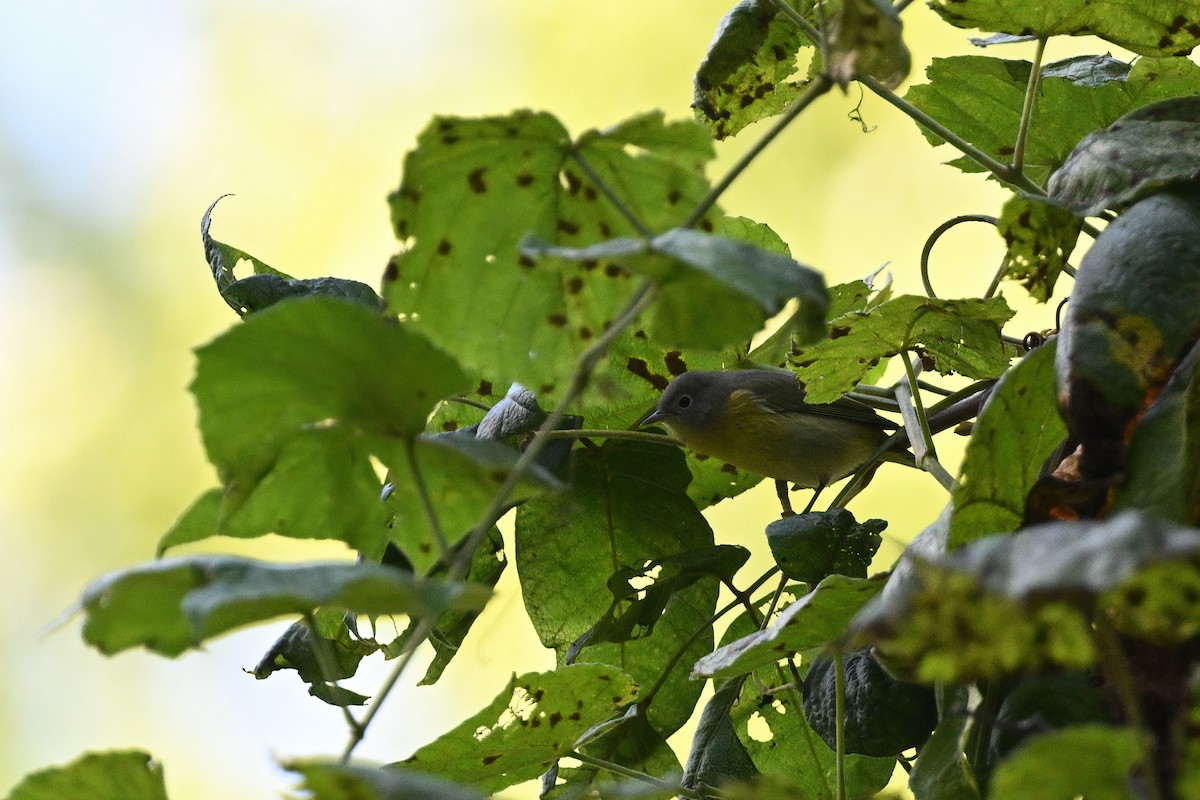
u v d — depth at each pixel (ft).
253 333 8.98
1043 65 17.12
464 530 10.46
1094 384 9.48
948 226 16.48
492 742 12.98
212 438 9.65
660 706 17.37
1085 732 6.57
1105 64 16.87
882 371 21.04
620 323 8.86
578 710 13.00
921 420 14.84
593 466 18.71
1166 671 8.61
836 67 9.52
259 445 9.78
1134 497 9.30
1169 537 6.40
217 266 17.42
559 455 17.89
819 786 16.44
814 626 11.13
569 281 11.09
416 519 10.37
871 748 12.75
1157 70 16.11
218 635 8.27
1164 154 11.59
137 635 8.43
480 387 18.04
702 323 8.78
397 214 10.68
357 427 9.70
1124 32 13.58
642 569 16.80
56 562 44.39
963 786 10.37
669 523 18.54
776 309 8.04
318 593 7.41
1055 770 6.75
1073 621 7.06
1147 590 7.18
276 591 7.42
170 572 7.87
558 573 18.40
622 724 16.93
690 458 22.18
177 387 45.91
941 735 10.85
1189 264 9.78
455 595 7.61
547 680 12.67
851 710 12.86
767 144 9.36
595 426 18.84
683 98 43.52
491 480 9.78
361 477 10.22
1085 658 7.10
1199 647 8.55
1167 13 13.35
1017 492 10.52
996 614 6.89
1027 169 17.28
